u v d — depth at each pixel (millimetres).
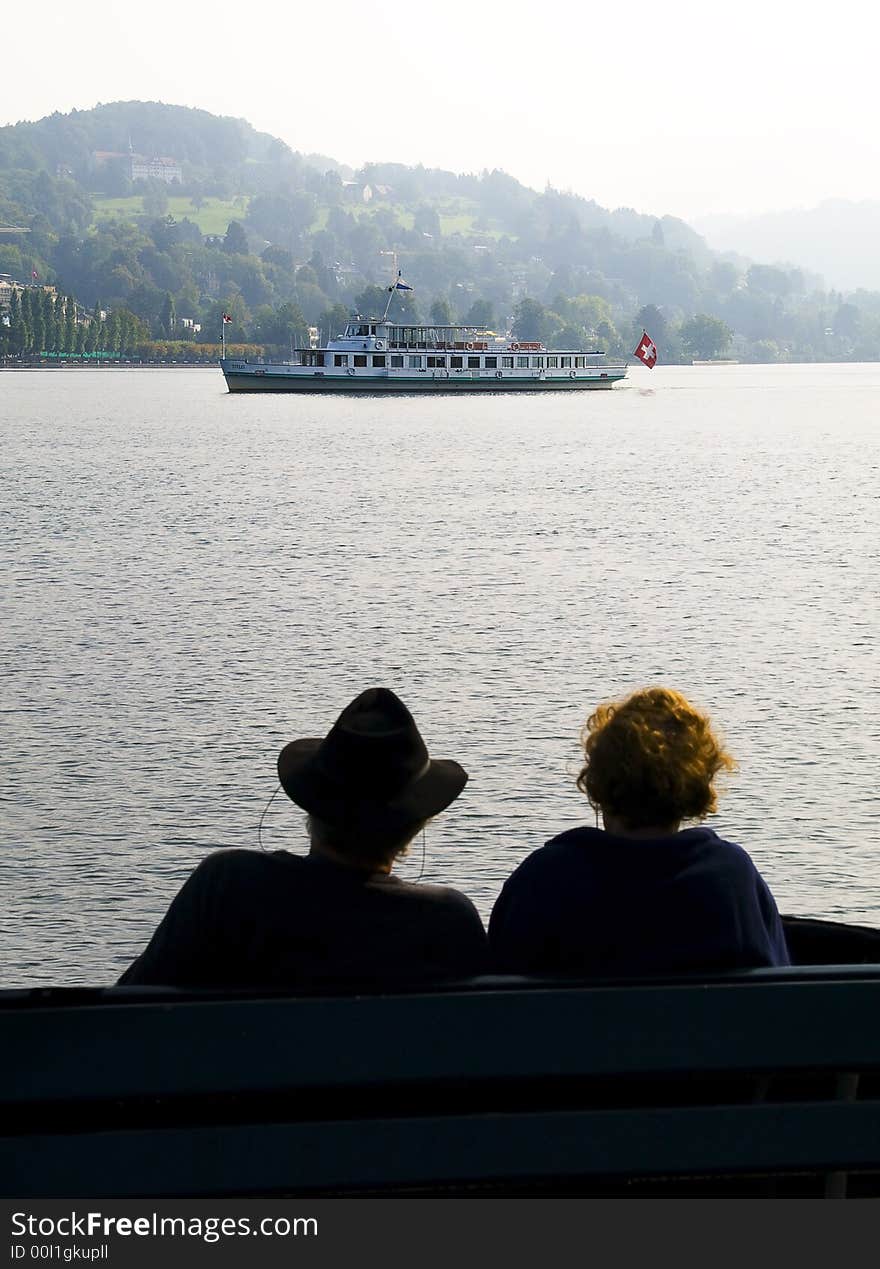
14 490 68062
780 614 34688
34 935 15086
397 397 188750
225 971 3957
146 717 24438
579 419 137750
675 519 55906
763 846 17812
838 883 16656
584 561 44156
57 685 26969
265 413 147125
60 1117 3498
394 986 3346
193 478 75062
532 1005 3318
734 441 106625
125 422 131500
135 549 47281
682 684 27078
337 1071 3256
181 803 19547
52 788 20125
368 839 3947
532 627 33000
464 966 3980
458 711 24984
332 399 183000
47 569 42688
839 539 49344
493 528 52969
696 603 36281
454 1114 3527
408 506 61062
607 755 4281
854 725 23688
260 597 37531
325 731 23688
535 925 4180
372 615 34656
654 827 4297
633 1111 3365
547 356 179500
